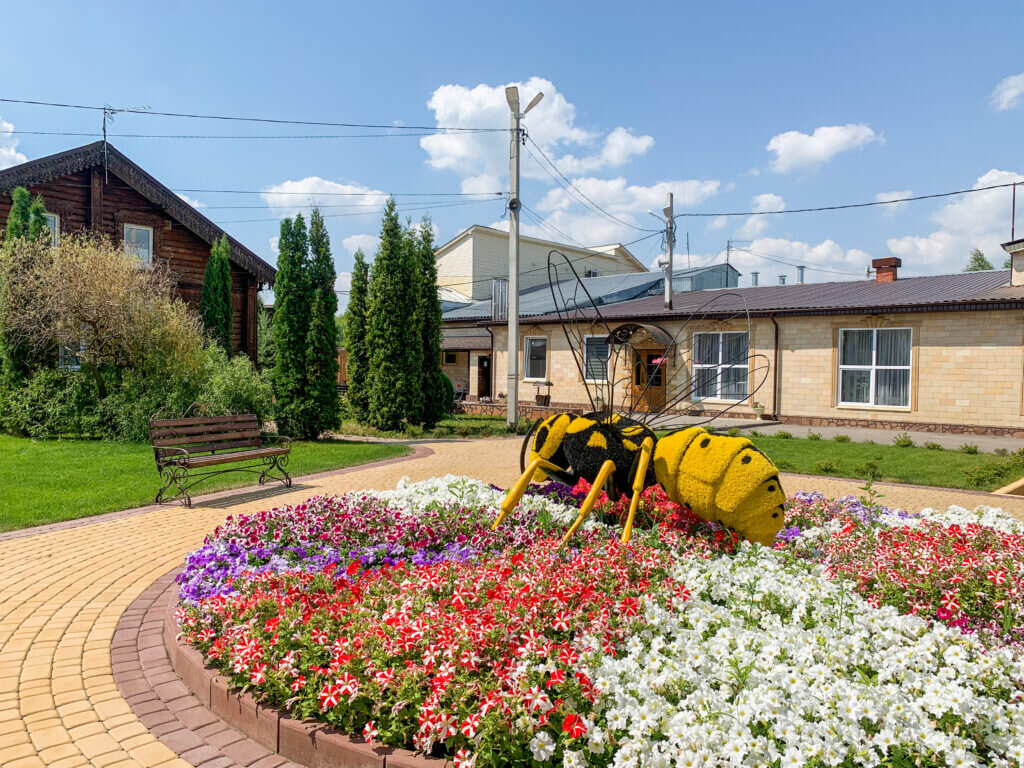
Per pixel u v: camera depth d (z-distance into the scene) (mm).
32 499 7777
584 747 2438
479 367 29938
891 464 11367
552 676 2590
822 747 2242
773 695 2477
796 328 18562
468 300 36500
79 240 14992
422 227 18500
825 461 11062
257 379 14344
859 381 17766
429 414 17688
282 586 3928
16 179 17156
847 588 3820
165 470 9484
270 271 21641
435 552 4984
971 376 15938
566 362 23047
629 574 4031
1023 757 2254
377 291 16750
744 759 2262
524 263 38312
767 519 4602
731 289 25312
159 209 19922
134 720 3205
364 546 4992
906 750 2289
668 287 21484
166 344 14227
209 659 3451
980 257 48594
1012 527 5453
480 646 2902
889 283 20375
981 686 2688
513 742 2469
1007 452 12805
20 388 14141
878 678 2713
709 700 2488
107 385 14117
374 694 2777
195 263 20781
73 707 3324
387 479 9719
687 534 5031
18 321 13789
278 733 2918
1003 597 3547
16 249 14203
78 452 11422
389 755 2613
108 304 13250
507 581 3793
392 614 3289
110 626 4348
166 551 5980
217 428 8805
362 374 18672
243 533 5059
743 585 3906
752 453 4645
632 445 5184
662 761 2268
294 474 10070
